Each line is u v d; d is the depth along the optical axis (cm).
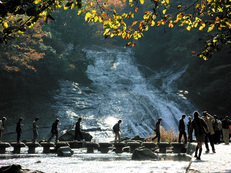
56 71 4544
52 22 5547
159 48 7100
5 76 3859
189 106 4725
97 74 6291
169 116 4328
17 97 4012
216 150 1405
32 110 3856
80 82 5516
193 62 5703
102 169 834
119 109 4366
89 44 8056
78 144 1991
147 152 1223
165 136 2220
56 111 3947
